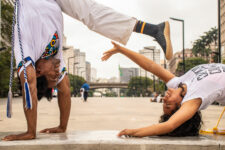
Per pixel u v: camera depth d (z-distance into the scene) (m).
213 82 2.86
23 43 2.65
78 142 2.33
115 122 6.40
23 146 2.26
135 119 7.21
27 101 2.49
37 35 2.73
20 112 9.30
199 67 3.18
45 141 2.37
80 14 3.13
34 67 2.66
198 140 2.52
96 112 10.13
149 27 3.16
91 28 3.22
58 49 3.00
